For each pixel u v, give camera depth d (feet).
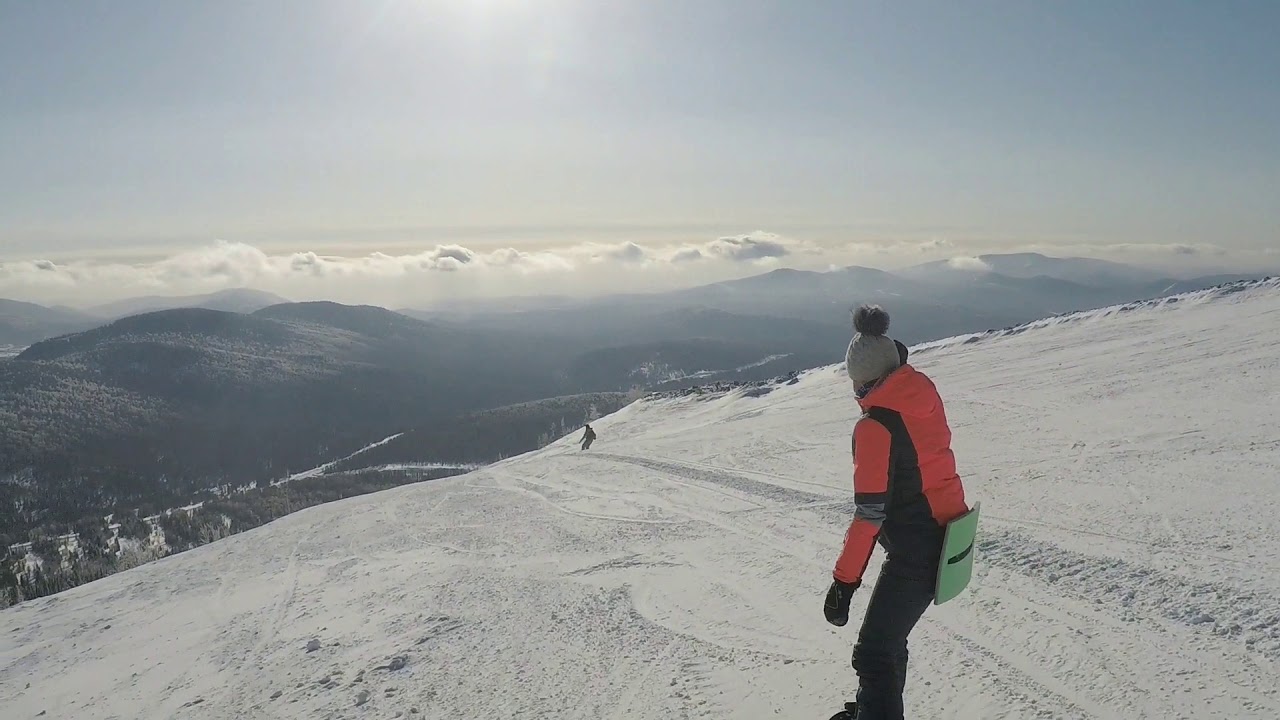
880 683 8.26
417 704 13.85
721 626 15.71
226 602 27.68
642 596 18.90
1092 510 19.85
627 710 12.23
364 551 32.58
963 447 33.12
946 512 8.08
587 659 14.93
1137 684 10.51
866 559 7.97
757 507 28.53
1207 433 28.17
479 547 29.22
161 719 16.22
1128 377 47.44
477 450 445.37
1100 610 13.41
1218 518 17.44
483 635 17.54
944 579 7.95
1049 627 12.98
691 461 43.93
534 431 458.91
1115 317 78.84
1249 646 11.06
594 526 29.84
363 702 14.46
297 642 20.04
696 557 22.22
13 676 23.58
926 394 7.97
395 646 17.72
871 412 8.02
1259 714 9.25
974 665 11.89
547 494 40.52
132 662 22.04
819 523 24.43
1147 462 24.95
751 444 47.75
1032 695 10.63
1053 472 25.59
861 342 8.16
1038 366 59.77
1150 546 16.19
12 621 32.27
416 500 45.80
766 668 13.07
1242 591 12.96
